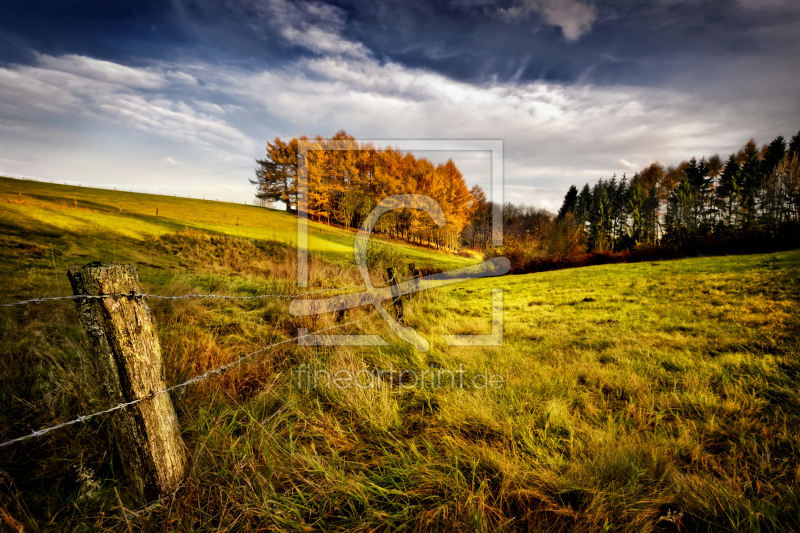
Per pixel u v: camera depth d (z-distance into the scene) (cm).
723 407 286
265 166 4475
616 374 355
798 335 491
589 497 182
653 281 1302
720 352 450
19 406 224
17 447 194
